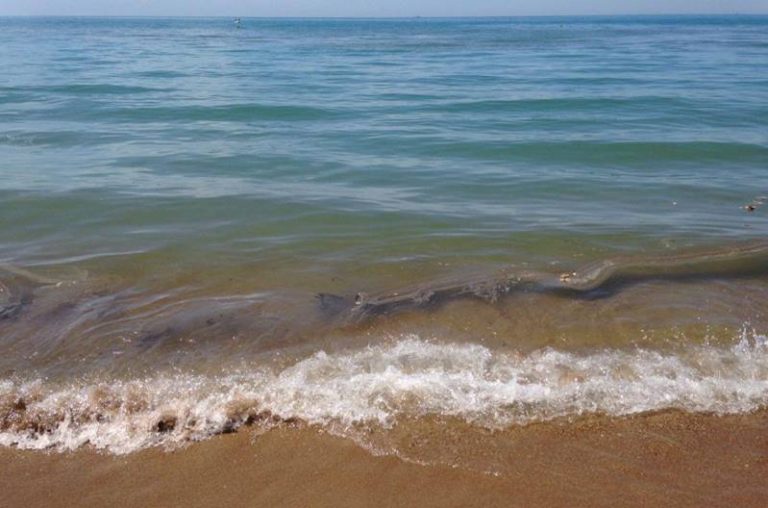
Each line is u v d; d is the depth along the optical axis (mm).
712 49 46312
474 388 4383
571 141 12555
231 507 3467
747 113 16000
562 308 5680
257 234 7602
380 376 4516
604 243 7270
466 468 3689
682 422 4051
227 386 4473
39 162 10977
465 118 15602
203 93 20250
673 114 15969
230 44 56625
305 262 6754
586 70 28922
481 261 6770
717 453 3787
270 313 5605
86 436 3984
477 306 5715
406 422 4062
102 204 8633
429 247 7180
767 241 7285
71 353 4953
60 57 37750
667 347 5012
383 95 20016
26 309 5645
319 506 3467
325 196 9125
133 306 5742
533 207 8719
